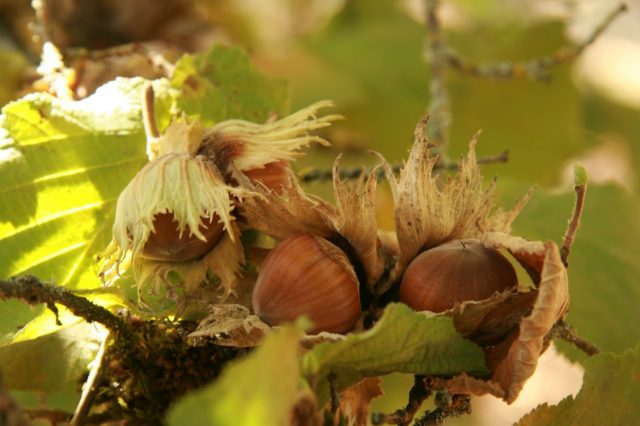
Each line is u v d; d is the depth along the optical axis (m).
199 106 0.46
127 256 0.42
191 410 0.36
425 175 0.41
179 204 0.41
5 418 0.37
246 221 0.41
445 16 0.70
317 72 0.61
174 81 0.46
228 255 0.41
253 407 0.36
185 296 0.41
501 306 0.40
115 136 0.45
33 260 0.43
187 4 0.56
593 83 0.77
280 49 0.65
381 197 0.55
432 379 0.40
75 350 0.43
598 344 0.48
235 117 0.46
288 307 0.40
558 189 0.51
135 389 0.42
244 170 0.42
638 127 0.75
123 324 0.41
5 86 0.50
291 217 0.41
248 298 0.41
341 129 0.59
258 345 0.40
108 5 0.54
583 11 0.70
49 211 0.44
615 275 0.49
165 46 0.54
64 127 0.44
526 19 0.69
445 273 0.40
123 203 0.41
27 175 0.44
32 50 0.53
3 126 0.44
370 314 0.41
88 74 0.48
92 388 0.41
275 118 0.45
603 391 0.42
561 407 0.42
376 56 0.62
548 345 0.40
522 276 0.42
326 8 0.72
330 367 0.39
